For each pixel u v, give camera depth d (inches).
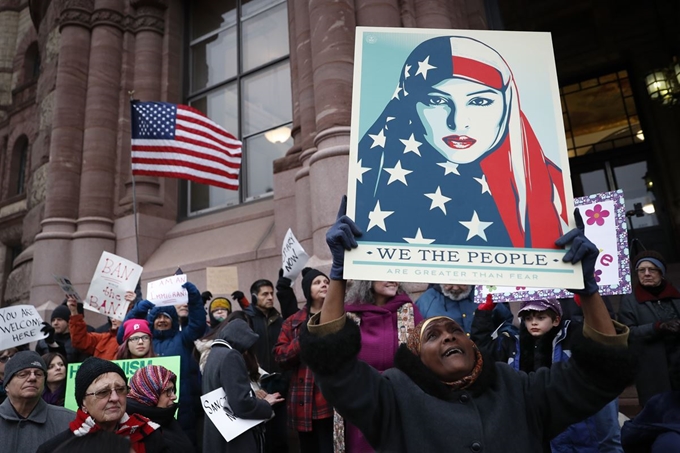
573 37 494.6
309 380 146.5
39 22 616.7
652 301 154.6
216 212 426.9
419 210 71.0
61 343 234.7
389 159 73.8
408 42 80.5
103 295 231.9
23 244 535.2
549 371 73.4
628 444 95.3
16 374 124.0
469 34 80.8
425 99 77.3
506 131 75.8
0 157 746.8
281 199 338.0
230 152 327.3
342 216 69.9
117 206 426.0
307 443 147.6
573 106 502.9
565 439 124.3
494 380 72.7
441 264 68.4
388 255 68.6
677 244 429.1
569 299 139.9
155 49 468.1
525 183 72.8
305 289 157.2
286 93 424.5
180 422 174.9
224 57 474.9
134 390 126.5
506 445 67.2
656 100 461.1
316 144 290.7
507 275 67.6
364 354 119.2
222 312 219.0
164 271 374.6
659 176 452.1
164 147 315.6
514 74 79.0
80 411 104.7
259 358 187.9
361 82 78.2
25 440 122.4
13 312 201.5
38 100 561.0
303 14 342.3
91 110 440.1
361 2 313.9
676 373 95.2
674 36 460.8
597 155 480.4
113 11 463.8
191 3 505.4
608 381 65.0
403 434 68.9
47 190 432.8
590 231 138.6
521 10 490.6
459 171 73.2
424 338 73.1
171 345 188.7
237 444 135.3
